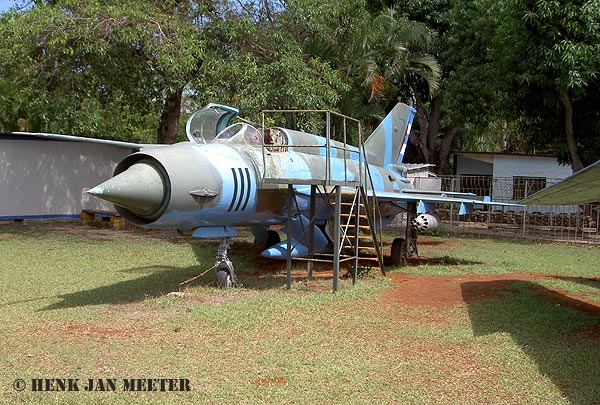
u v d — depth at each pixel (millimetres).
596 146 20516
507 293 9984
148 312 8039
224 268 9898
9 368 5684
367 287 10156
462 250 16750
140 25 16328
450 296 9688
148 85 18797
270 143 10828
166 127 20828
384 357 6246
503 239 20281
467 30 25062
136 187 7941
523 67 18500
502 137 43219
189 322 7477
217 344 6574
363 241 18125
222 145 9750
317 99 17328
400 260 13602
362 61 22516
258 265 12781
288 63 17234
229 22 17766
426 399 5098
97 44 16109
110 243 15734
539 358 6293
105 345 6469
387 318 8000
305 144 11656
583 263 14461
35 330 7035
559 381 5594
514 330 7453
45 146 20891
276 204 10406
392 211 14992
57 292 9312
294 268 12445
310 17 18859
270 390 5207
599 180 6676
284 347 6500
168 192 8266
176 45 16812
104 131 29234
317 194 11469
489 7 22984
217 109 10234
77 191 21734
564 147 21125
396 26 24078
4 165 19969
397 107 16453
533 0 17547
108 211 20891
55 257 13000
